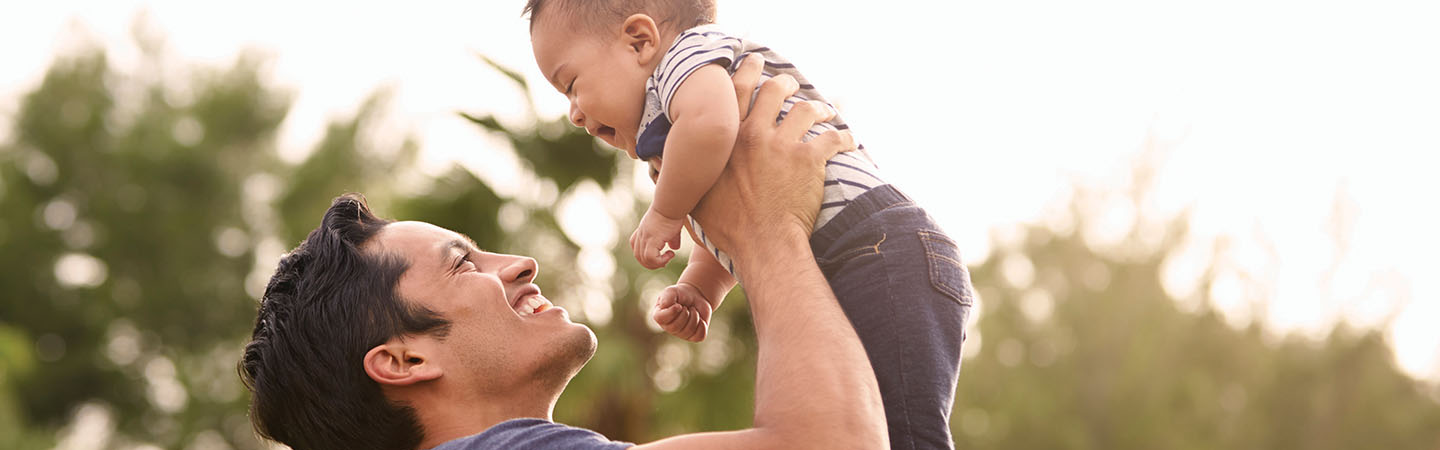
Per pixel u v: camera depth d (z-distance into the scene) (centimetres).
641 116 211
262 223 2439
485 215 911
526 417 217
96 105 2423
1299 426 1554
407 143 2355
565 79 216
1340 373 1551
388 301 217
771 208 198
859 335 190
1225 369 1595
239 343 2391
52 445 1541
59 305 2336
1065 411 1568
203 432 2308
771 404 183
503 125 928
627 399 898
